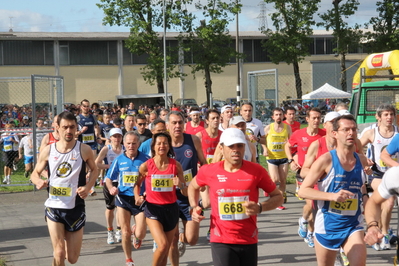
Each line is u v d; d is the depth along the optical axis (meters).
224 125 9.06
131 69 47.84
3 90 37.94
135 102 44.66
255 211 4.09
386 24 36.34
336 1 37.09
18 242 7.86
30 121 18.69
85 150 5.43
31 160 13.78
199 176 4.42
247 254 4.26
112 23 34.62
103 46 47.00
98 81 47.16
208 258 6.75
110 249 7.38
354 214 4.47
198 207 4.55
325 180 4.48
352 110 12.90
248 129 9.59
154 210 5.56
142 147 6.79
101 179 12.45
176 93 48.75
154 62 35.03
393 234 7.29
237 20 38.69
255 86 15.43
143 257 6.88
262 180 4.28
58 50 45.81
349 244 4.40
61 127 5.30
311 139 8.23
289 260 6.52
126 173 6.43
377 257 6.57
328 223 4.50
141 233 6.24
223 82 49.56
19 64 44.72
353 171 4.45
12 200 11.63
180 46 35.94
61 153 5.36
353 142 4.36
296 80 29.22
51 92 12.81
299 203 10.80
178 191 6.27
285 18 38.31
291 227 8.53
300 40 37.84
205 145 8.20
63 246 5.20
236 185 4.23
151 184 5.55
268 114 17.08
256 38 50.00
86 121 13.35
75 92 46.62
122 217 6.39
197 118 9.12
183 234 5.98
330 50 50.16
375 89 12.17
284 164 10.25
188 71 48.62
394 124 7.42
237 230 4.23
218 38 35.28
